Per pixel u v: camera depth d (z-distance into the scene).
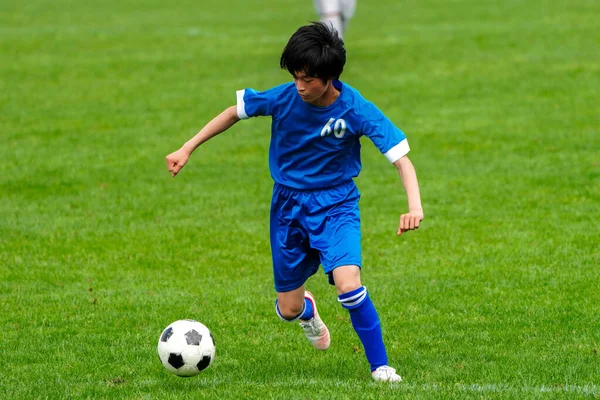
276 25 87.06
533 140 46.19
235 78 63.66
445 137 47.59
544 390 17.94
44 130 50.44
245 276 28.36
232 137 49.19
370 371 19.86
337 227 18.94
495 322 23.38
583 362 20.02
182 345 18.19
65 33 82.81
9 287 27.31
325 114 18.64
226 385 18.67
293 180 19.28
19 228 33.88
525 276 27.20
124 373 20.05
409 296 25.77
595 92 56.38
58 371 20.23
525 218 33.78
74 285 27.55
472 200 36.56
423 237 31.94
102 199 37.97
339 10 62.03
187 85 61.88
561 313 23.81
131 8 102.25
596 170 40.25
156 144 47.50
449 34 77.94
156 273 28.75
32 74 65.56
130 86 61.81
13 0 109.94
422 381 18.80
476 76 62.28
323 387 18.28
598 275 26.97
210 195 38.41
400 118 52.00
